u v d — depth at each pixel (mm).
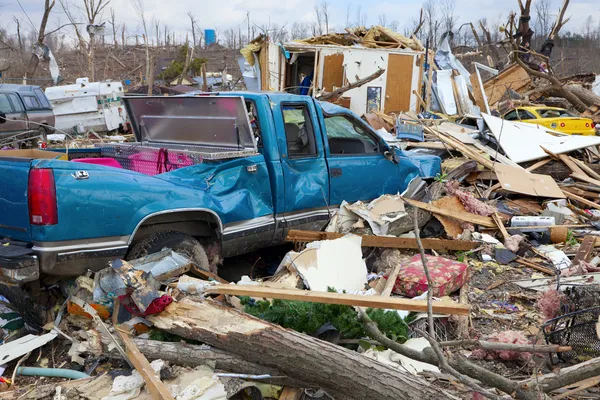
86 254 4094
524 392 2918
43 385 3424
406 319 4230
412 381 2973
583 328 3889
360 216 6004
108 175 4258
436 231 6867
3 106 14414
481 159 9242
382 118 13258
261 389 3354
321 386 3213
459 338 4281
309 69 19266
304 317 3801
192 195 4730
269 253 6328
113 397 3145
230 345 3371
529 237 6980
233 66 37562
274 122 5434
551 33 23969
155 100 5762
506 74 21375
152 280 3885
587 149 10680
